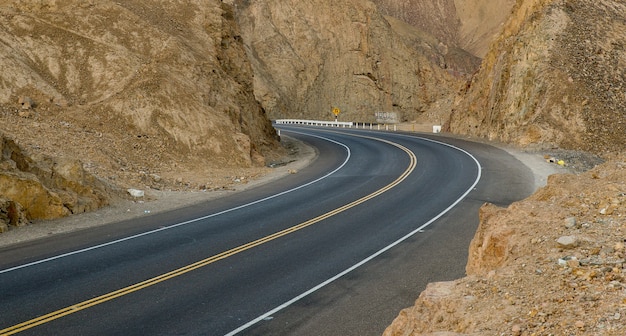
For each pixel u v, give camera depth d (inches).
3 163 671.8
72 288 424.5
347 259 499.5
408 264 482.0
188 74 1218.6
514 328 233.1
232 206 759.7
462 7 5147.6
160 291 418.9
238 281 442.3
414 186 866.1
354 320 365.1
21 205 658.8
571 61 1338.6
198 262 493.7
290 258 504.7
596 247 298.8
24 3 1241.4
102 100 1099.9
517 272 291.0
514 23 1585.9
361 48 3179.1
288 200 792.3
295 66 3014.3
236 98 1339.8
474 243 372.5
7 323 357.7
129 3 1362.0
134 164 978.7
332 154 1353.3
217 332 346.9
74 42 1180.5
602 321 225.6
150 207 759.7
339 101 3041.3
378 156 1253.7
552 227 338.0
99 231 619.2
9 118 956.0
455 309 267.1
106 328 350.9
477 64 4311.0
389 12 5004.9
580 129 1214.3
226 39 1462.8
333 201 773.9
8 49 1098.7
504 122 1385.3
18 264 489.4
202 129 1122.0
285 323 361.4
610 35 1433.3
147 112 1096.8
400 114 3117.6
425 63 3292.3
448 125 1788.9
